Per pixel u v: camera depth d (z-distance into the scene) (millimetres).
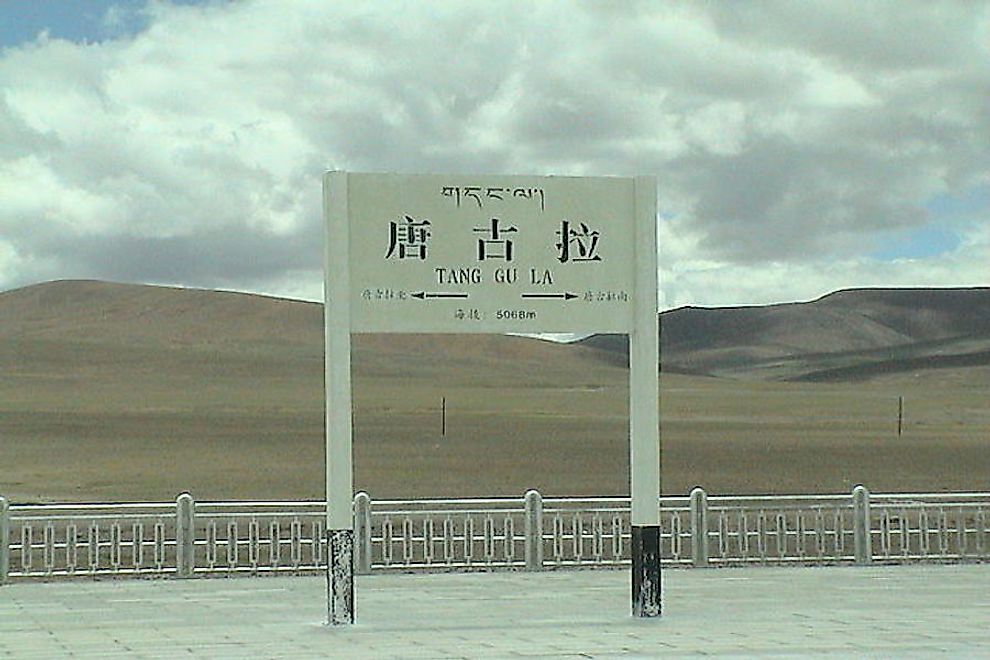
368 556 20000
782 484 54938
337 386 14891
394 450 73188
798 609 16188
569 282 15406
